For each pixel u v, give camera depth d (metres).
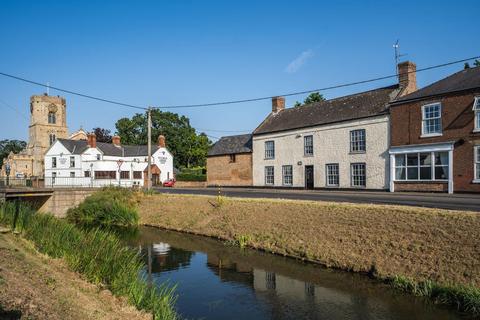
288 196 25.23
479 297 9.85
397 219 14.33
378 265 12.84
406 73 30.47
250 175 42.03
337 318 10.09
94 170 57.41
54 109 81.38
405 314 10.07
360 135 30.98
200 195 28.42
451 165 25.03
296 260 15.46
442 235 12.56
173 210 26.61
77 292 9.55
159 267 15.56
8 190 30.02
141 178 60.91
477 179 23.78
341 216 16.20
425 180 26.50
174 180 57.78
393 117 28.50
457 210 14.60
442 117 25.61
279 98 42.22
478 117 23.83
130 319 8.47
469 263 11.12
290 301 11.44
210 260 16.39
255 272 14.43
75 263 12.05
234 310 10.88
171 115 86.19
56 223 17.88
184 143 85.50
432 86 27.66
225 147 46.34
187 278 13.96
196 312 10.77
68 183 54.47
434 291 10.87
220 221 21.67
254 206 21.02
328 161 33.22
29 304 7.59
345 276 13.19
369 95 32.94
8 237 15.30
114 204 29.03
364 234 14.50
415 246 12.71
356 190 30.91
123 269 11.47
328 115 34.38
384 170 29.08
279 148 38.06
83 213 29.89
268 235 17.86
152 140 83.81
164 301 9.71
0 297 7.48
